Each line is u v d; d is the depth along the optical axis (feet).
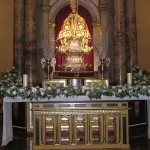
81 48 35.50
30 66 35.96
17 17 36.55
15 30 36.68
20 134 30.68
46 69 34.06
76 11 37.76
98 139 25.80
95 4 42.93
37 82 37.68
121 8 36.73
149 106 27.32
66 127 26.55
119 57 36.45
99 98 23.95
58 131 24.20
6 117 25.96
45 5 41.81
